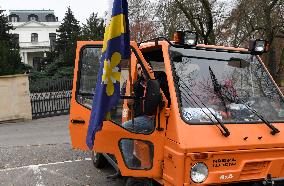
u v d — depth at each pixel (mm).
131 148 5016
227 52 5293
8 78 17812
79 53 5848
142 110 4840
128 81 5082
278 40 23562
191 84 4805
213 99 4812
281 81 21266
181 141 4238
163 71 5098
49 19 79500
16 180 7012
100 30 36594
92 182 6754
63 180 6922
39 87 22344
